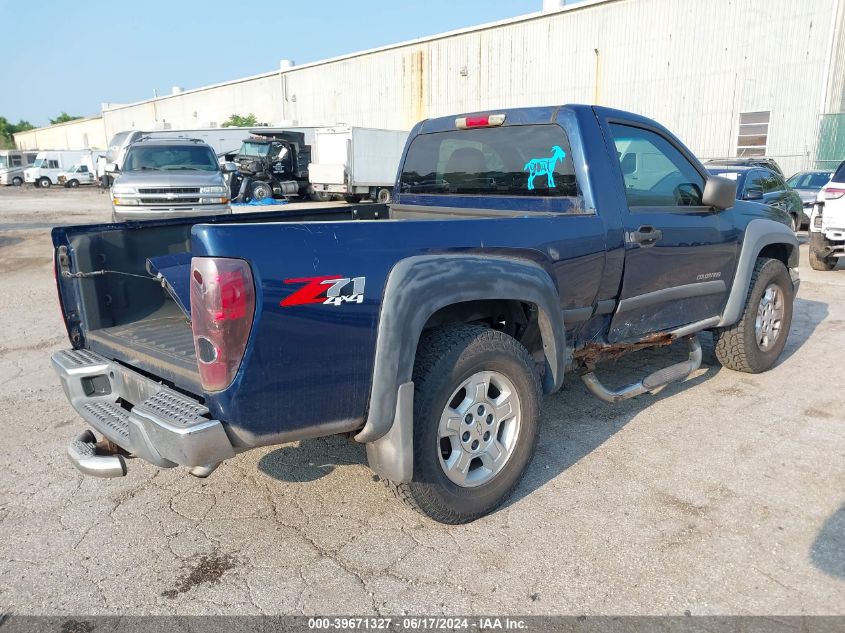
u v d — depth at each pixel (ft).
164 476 11.65
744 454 12.01
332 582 8.61
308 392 7.94
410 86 109.19
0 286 30.53
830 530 9.55
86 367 9.98
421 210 14.43
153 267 11.50
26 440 13.17
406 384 8.52
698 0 74.59
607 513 10.11
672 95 78.38
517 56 92.48
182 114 175.42
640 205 12.42
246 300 7.30
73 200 94.63
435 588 8.43
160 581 8.70
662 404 14.52
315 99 130.62
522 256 10.11
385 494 10.91
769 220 15.96
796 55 68.64
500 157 12.89
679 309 13.71
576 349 11.91
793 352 18.34
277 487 11.18
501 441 10.14
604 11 82.43
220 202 42.55
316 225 7.95
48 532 9.89
